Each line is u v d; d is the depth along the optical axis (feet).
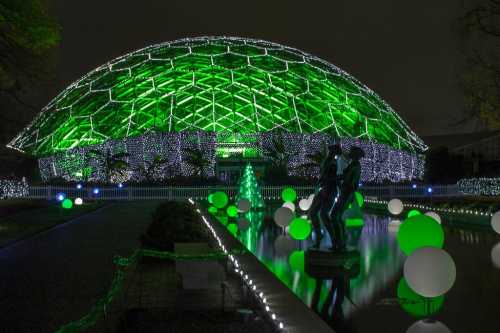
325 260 42.78
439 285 26.66
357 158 43.70
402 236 40.78
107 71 221.66
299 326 23.79
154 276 36.58
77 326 20.74
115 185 164.86
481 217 73.31
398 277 37.93
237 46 225.97
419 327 25.80
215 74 209.87
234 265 38.29
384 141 214.48
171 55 218.79
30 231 63.72
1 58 58.90
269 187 148.46
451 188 145.07
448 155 203.72
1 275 37.68
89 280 35.73
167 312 27.20
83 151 190.90
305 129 199.21
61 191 138.41
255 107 203.10
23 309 28.53
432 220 40.42
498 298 31.55
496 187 134.10
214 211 96.58
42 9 56.95
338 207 43.32
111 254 46.62
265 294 29.07
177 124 194.49
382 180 198.39
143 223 74.59
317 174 185.16
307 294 32.99
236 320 25.81
